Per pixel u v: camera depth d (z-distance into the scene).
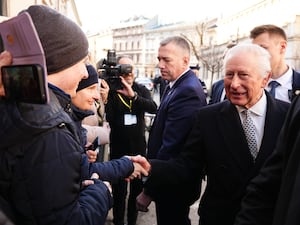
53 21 1.13
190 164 1.95
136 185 3.36
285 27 25.98
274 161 1.41
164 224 2.42
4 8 4.06
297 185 1.10
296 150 1.17
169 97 2.37
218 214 1.80
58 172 1.01
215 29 43.84
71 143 1.07
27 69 0.88
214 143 1.78
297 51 24.70
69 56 1.17
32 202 0.99
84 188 1.33
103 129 2.72
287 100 2.57
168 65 2.35
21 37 0.90
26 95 0.91
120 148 3.50
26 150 0.98
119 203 3.40
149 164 1.97
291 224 1.07
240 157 1.71
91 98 1.74
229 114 1.76
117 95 3.40
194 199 2.33
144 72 63.50
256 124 1.73
